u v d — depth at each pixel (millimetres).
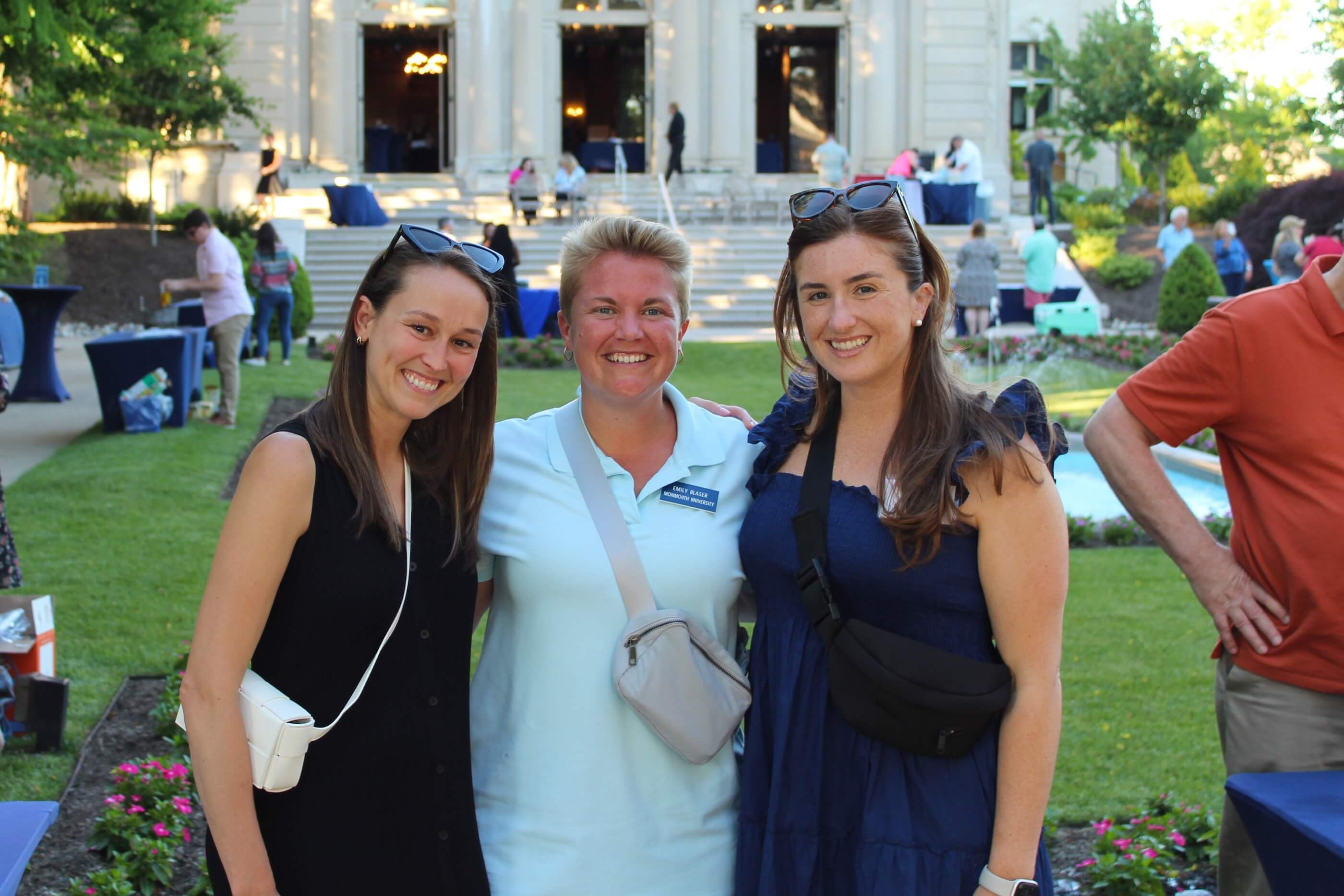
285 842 2203
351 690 2205
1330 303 2584
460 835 2303
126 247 21344
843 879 2332
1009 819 2215
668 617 2332
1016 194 29469
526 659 2432
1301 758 2639
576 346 2463
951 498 2184
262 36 26531
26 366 12172
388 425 2299
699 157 28328
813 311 2314
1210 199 27656
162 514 7684
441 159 29344
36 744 4469
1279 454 2643
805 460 2434
